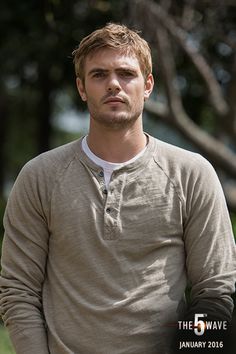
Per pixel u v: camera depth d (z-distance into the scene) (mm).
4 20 13047
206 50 13336
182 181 3486
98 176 3457
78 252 3369
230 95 12547
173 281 3416
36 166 3533
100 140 3482
